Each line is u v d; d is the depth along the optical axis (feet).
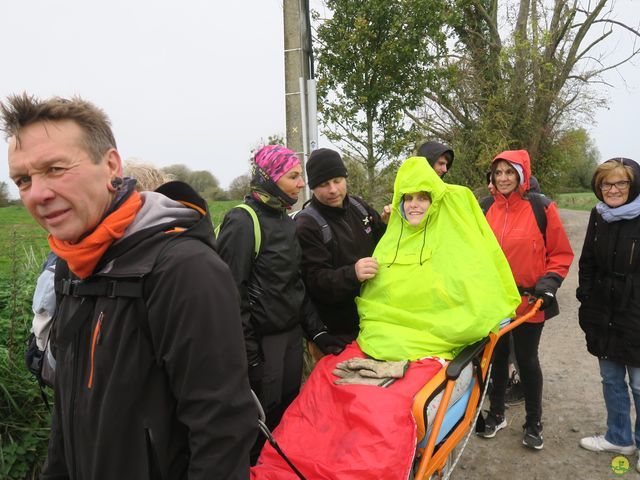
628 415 10.86
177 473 4.12
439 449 7.11
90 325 4.11
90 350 4.07
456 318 7.77
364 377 7.30
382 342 8.02
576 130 47.11
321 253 9.19
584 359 17.04
